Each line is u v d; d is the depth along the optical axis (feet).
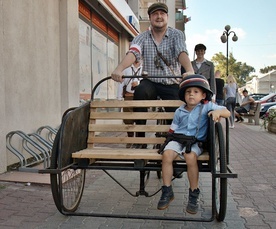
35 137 21.84
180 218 11.17
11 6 20.71
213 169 10.88
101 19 39.93
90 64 35.83
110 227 12.35
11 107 20.83
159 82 15.96
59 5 27.66
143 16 73.61
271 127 43.62
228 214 13.55
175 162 12.09
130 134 15.80
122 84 24.79
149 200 15.42
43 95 24.93
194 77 12.35
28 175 18.43
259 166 22.17
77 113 12.59
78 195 14.06
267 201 15.19
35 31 23.72
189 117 12.14
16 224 12.50
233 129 48.21
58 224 12.55
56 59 27.20
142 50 15.78
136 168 11.71
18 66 21.58
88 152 12.19
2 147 18.90
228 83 49.52
